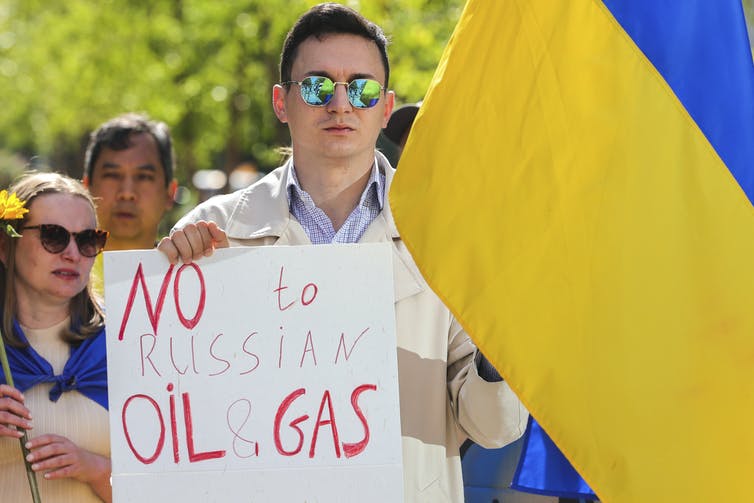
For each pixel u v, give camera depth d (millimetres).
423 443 4469
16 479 4656
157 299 4109
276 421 4059
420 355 4527
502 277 4164
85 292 4949
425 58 13383
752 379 4059
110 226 7480
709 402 4062
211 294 4113
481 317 4160
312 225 4738
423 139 4273
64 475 4547
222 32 17516
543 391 4109
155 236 7660
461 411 4473
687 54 4246
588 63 4215
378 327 4105
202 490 4023
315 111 4574
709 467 4039
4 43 22938
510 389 4328
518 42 4246
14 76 22953
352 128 4574
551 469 4773
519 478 4824
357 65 4566
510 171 4207
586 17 4230
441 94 4285
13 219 4688
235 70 18219
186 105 19766
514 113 4227
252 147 20375
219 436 4051
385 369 4086
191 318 4105
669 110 4180
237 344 4094
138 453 4035
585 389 4090
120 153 7469
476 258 4188
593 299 4125
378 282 4121
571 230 4160
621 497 4043
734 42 4262
